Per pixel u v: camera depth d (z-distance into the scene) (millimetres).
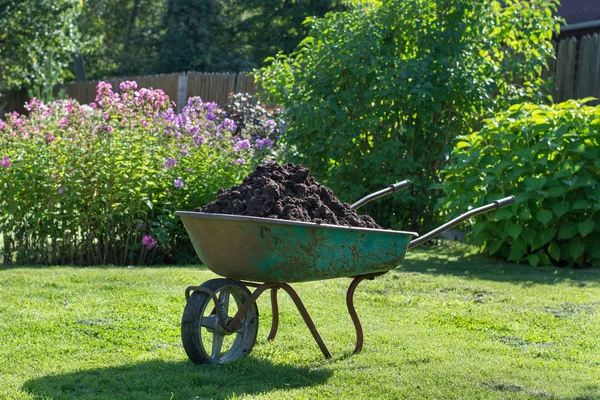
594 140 7688
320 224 3809
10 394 3490
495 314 5395
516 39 10008
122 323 4906
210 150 8141
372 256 4082
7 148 7980
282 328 4934
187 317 3990
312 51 9633
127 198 7512
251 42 32531
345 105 9289
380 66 9164
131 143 7617
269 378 3871
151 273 6695
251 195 4137
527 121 7844
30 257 7695
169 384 3689
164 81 17547
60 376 3793
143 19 37531
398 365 4113
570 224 7582
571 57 10227
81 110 7898
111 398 3480
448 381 3816
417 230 9492
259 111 12055
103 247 7746
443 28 9164
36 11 22156
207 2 31344
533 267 7617
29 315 5031
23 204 7590
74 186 7426
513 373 3979
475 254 8516
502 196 7742
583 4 13445
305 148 9414
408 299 5875
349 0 10102
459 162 8133
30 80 23453
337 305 5641
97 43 25031
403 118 9305
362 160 9328
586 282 6730
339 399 3504
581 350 4531
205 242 3967
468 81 8938
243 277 4047
